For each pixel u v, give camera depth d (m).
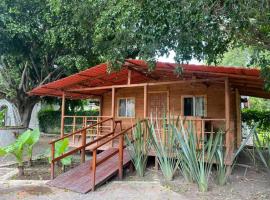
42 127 24.92
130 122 13.39
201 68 8.12
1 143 14.81
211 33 4.89
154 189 7.03
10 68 18.80
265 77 5.60
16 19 15.27
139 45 5.97
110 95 14.45
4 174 9.43
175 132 7.63
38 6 15.34
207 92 11.80
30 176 8.98
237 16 4.62
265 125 17.72
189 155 7.18
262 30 5.54
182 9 4.82
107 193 7.04
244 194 6.60
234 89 11.98
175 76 11.27
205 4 4.60
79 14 12.42
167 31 5.12
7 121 24.44
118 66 6.78
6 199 6.73
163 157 7.92
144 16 5.24
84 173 8.23
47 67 18.05
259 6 4.74
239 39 5.54
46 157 11.80
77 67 14.97
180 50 5.23
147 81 12.78
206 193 6.71
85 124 12.89
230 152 8.18
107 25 7.89
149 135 8.38
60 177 8.20
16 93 18.42
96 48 10.63
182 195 6.61
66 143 9.30
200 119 8.88
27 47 16.94
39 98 19.16
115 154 8.91
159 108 12.66
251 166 8.64
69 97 14.95
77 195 6.99
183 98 12.23
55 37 14.84
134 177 8.16
